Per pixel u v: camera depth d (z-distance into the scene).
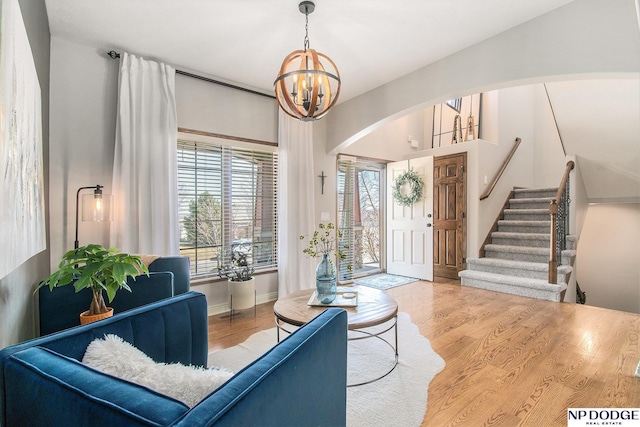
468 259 5.00
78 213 2.72
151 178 2.99
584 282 5.71
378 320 2.04
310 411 0.99
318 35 2.72
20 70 1.17
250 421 0.69
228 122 3.63
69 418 0.67
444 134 6.23
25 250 1.27
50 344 0.97
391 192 5.63
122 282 1.63
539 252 4.49
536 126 6.44
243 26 2.57
